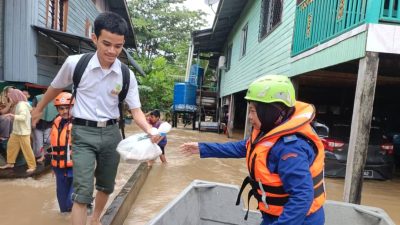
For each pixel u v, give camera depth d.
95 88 2.90
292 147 1.84
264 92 1.94
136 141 2.72
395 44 4.77
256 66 11.70
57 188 4.23
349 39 5.21
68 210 4.34
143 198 5.43
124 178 6.46
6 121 6.71
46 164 6.54
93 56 2.89
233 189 3.25
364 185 6.86
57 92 3.08
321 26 6.31
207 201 3.31
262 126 2.00
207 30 18.48
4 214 4.37
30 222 4.14
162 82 26.55
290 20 8.16
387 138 7.57
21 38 9.15
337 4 5.79
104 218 3.64
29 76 9.30
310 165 1.90
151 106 26.11
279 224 1.76
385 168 7.20
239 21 15.73
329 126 7.98
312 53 6.59
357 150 4.83
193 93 19.69
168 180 6.57
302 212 1.73
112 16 2.69
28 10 9.16
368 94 4.80
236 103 20.20
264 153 1.93
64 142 4.06
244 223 3.24
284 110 1.97
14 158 6.23
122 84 2.97
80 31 13.98
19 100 6.02
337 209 2.94
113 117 3.06
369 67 4.77
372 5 4.78
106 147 3.04
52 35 9.88
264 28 11.06
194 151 2.59
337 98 11.20
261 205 2.07
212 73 30.14
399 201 5.86
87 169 2.87
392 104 10.70
